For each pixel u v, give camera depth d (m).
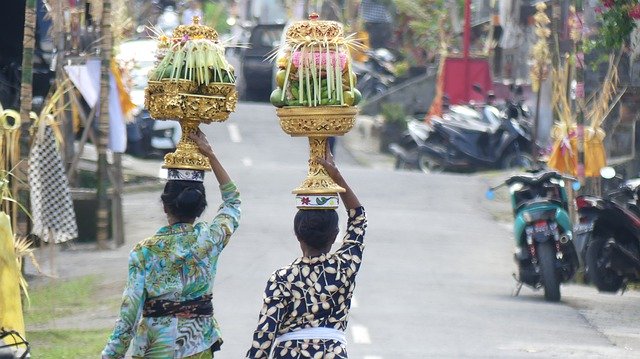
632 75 41.00
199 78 13.90
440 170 61.72
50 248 30.27
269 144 68.06
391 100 80.81
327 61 13.30
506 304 28.19
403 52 92.31
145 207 43.06
